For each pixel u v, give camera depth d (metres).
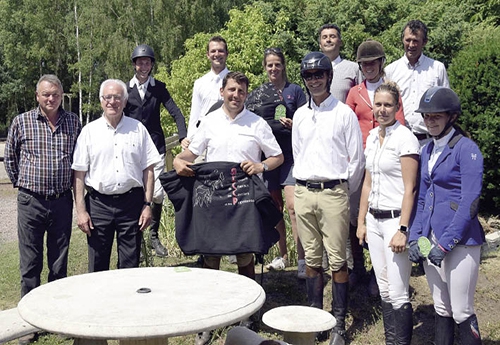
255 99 5.39
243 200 4.57
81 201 4.84
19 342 4.93
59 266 4.97
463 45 10.67
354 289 5.53
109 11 29.80
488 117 6.95
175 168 4.69
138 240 4.99
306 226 4.69
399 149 4.12
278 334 4.96
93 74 34.09
